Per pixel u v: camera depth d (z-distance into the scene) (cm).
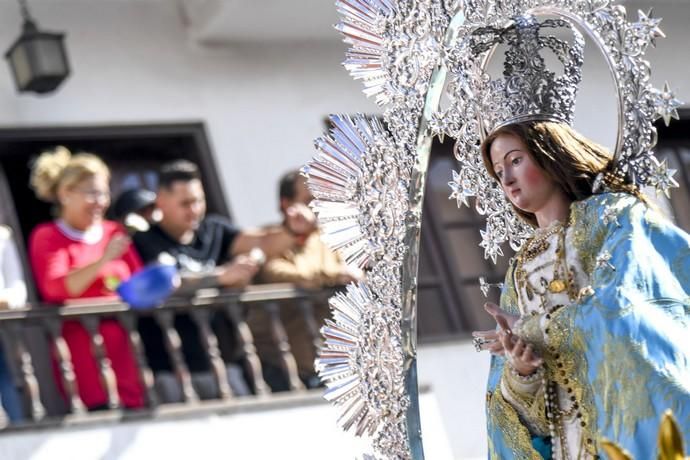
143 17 1177
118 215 928
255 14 1145
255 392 968
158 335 953
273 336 979
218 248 945
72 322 925
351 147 421
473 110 413
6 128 1101
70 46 1145
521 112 400
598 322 362
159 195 928
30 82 1069
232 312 965
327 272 976
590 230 382
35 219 1107
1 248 914
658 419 345
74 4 1157
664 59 1161
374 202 416
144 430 923
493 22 408
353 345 420
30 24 1069
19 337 916
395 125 415
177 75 1171
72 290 900
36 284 1074
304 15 1159
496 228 425
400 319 411
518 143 396
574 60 405
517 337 382
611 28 384
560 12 397
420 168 411
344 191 421
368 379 416
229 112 1173
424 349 1098
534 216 417
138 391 935
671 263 369
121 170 1144
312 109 1196
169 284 896
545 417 395
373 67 420
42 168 924
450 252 1179
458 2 406
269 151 1173
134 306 923
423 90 411
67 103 1127
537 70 400
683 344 352
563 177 391
